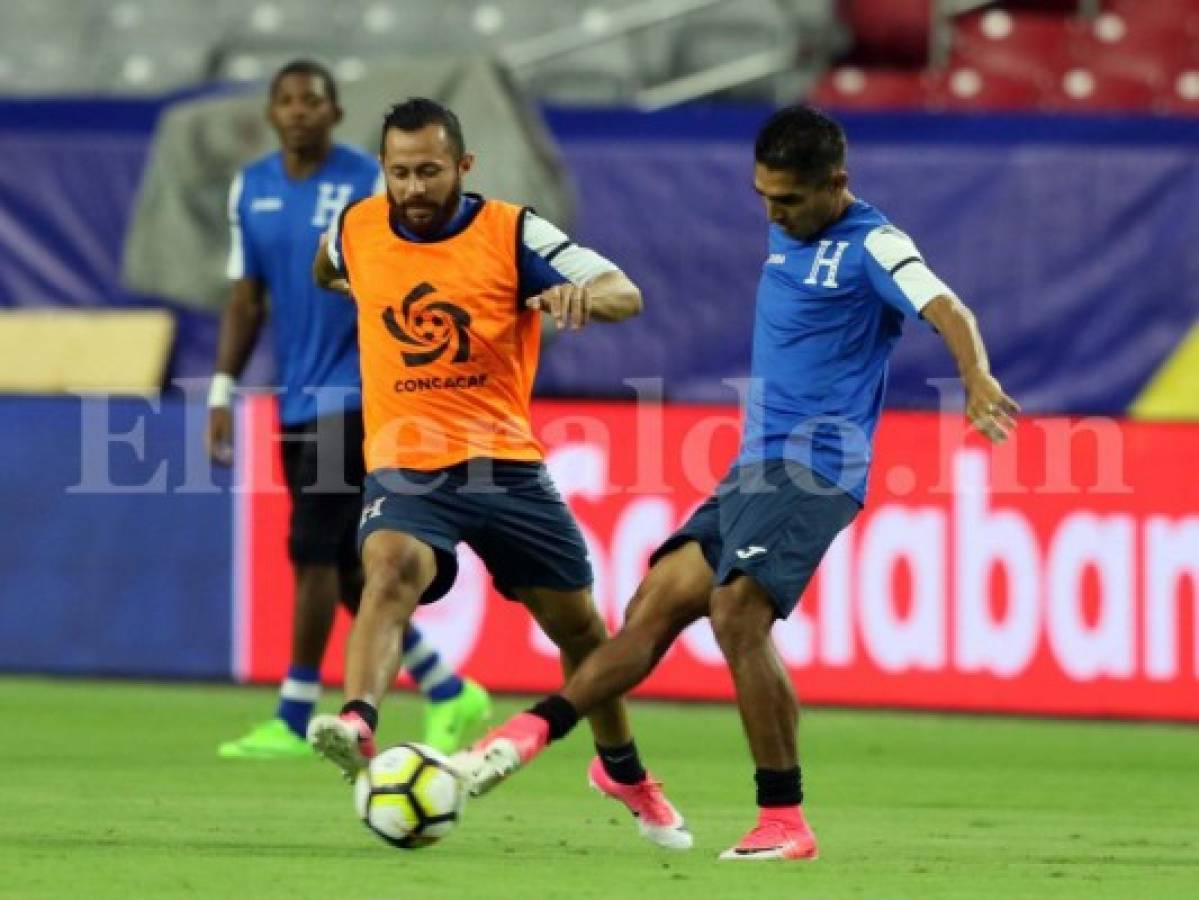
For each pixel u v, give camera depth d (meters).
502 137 50.03
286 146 36.12
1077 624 45.19
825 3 63.28
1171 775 36.69
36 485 49.09
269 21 65.00
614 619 46.25
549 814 30.06
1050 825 29.94
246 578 48.44
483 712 38.22
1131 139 49.88
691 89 62.72
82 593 49.06
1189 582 44.81
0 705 44.47
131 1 65.69
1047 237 49.88
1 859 23.83
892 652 45.88
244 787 32.50
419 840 22.78
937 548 45.56
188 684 48.62
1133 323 49.75
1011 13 63.69
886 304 25.06
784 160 24.52
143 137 52.12
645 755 38.41
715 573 24.95
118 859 23.92
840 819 30.36
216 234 51.50
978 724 44.34
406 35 64.38
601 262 24.86
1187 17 63.09
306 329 35.75
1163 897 22.16
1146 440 44.88
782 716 24.72
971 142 50.16
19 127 52.56
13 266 52.38
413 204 24.78
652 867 23.89
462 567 47.34
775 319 25.30
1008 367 50.06
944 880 23.23
